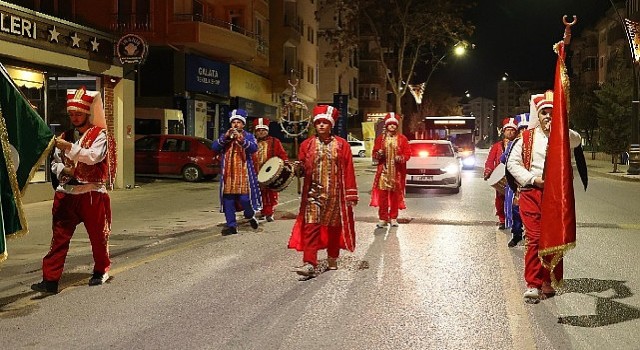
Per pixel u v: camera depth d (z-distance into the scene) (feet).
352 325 19.57
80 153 22.24
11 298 22.62
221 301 22.29
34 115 21.18
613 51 205.16
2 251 19.84
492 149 38.86
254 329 19.13
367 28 133.28
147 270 27.27
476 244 34.27
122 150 64.80
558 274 21.83
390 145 39.73
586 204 56.80
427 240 35.58
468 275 26.55
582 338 18.39
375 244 34.22
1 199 20.34
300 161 26.66
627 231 39.50
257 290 23.84
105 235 24.09
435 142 70.69
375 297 22.91
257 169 40.37
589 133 179.32
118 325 19.52
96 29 57.77
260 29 124.98
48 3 66.33
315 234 26.16
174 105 97.96
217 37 99.14
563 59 20.22
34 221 41.45
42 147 21.22
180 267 27.89
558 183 19.86
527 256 22.21
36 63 51.42
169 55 98.07
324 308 21.45
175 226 39.78
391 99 301.22
